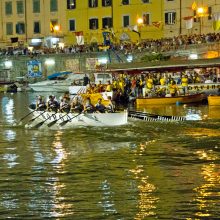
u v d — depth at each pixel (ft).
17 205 88.38
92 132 152.56
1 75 369.50
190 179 101.04
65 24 408.67
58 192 94.68
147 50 330.75
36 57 361.51
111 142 137.80
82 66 351.25
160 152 124.67
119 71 257.96
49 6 411.34
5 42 419.95
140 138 141.90
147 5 383.65
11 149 132.77
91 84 248.32
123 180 101.40
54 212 85.35
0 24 420.77
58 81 321.32
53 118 169.68
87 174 106.22
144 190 94.89
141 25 360.69
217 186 96.12
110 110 164.86
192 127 157.79
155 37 381.60
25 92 331.36
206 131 150.92
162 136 144.05
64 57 355.77
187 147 129.59
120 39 378.12
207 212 84.17
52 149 131.44
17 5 417.49
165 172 106.52
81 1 403.75
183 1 370.12
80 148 131.54
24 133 156.25
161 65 240.53
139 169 109.29
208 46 311.88
